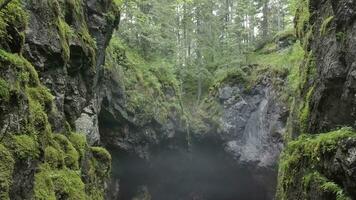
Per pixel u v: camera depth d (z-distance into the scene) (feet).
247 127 124.47
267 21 165.78
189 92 147.64
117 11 71.05
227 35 160.56
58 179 37.17
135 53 118.83
